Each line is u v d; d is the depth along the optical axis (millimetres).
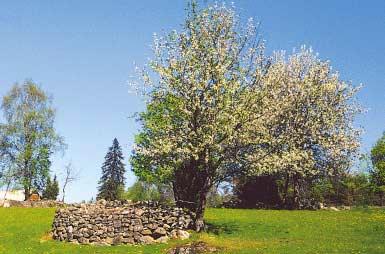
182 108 42375
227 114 42500
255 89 44844
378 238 36594
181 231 39625
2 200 72750
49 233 45406
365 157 81125
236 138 43125
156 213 40156
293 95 70688
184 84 43219
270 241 37562
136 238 39531
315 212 54281
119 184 121000
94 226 41000
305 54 76875
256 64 45219
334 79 74688
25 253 37938
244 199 71250
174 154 43531
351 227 42156
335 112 73000
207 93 42500
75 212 42625
